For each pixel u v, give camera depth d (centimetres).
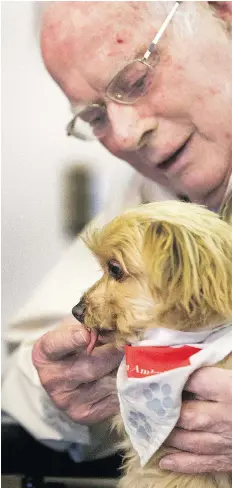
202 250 78
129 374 82
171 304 80
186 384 83
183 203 85
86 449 117
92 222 114
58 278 122
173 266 78
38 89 118
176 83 95
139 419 83
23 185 121
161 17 94
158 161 100
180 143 98
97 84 96
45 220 123
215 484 89
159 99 95
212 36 95
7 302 127
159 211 83
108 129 103
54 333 104
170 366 80
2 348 121
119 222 85
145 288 81
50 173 121
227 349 80
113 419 105
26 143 121
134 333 84
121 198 113
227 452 85
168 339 81
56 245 123
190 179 102
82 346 98
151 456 85
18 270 126
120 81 95
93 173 118
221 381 81
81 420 109
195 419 84
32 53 114
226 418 83
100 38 94
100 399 107
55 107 119
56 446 118
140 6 93
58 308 119
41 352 107
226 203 100
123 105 96
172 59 94
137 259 81
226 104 96
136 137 96
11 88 118
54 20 96
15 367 118
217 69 95
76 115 102
